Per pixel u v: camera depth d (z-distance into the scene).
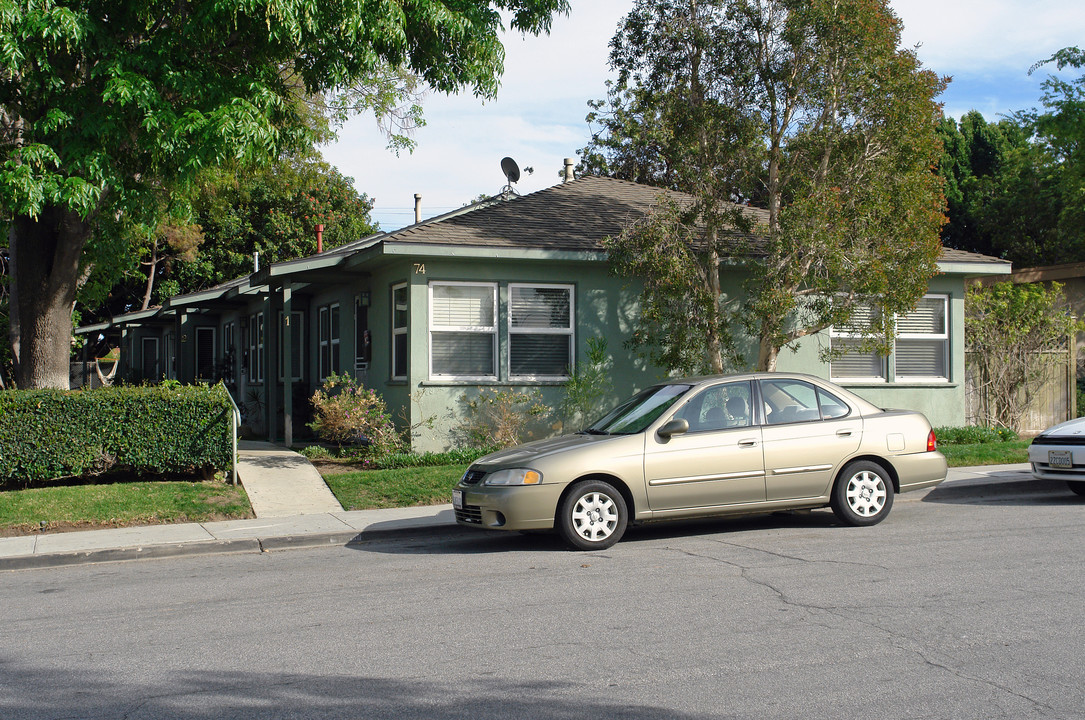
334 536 9.83
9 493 11.20
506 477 8.74
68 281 13.48
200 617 6.61
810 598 6.62
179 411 12.12
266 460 14.41
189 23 11.63
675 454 8.94
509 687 4.89
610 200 18.14
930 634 5.69
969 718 4.34
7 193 11.12
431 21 12.91
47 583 8.08
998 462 14.13
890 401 17.28
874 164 14.01
